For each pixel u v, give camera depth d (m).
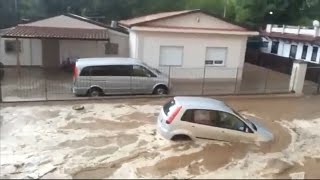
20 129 13.34
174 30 22.81
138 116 15.29
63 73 24.67
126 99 17.89
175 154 11.53
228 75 24.83
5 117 14.53
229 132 12.37
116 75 18.14
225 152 11.80
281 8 46.69
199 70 24.14
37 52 26.14
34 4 48.69
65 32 24.34
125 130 13.57
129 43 25.70
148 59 23.28
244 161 11.26
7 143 12.08
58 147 11.91
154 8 52.31
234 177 10.00
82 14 49.22
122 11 50.84
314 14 49.16
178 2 54.38
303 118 16.56
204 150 11.85
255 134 12.58
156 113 15.80
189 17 23.25
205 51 24.12
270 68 32.66
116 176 9.98
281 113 17.17
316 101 19.89
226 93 20.30
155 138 12.77
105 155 11.41
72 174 10.09
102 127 13.84
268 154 11.95
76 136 12.87
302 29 31.70
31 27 24.86
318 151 12.60
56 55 26.03
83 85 17.78
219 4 54.31
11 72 24.41
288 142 13.29
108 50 26.11
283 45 33.53
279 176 10.37
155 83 18.77
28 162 10.77
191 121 12.23
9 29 26.17
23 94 18.14
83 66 17.70
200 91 20.80
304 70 20.75
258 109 17.66
